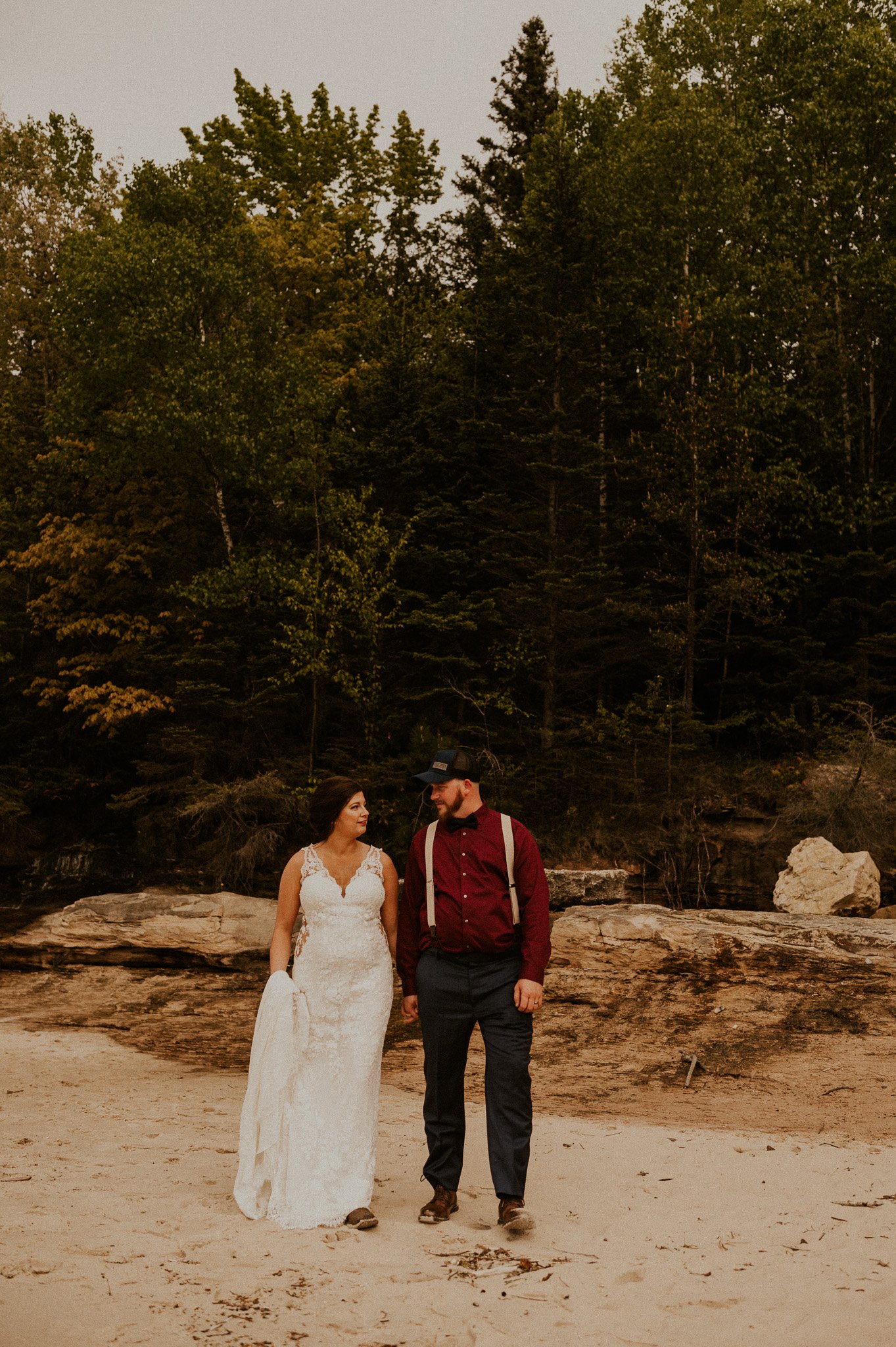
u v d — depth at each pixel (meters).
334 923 4.66
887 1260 3.99
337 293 32.12
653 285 23.86
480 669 22.12
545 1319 3.39
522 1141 4.38
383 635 21.78
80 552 25.31
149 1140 6.02
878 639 20.41
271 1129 4.47
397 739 21.66
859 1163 5.64
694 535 20.72
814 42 25.75
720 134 24.52
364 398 24.36
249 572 22.44
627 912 11.26
